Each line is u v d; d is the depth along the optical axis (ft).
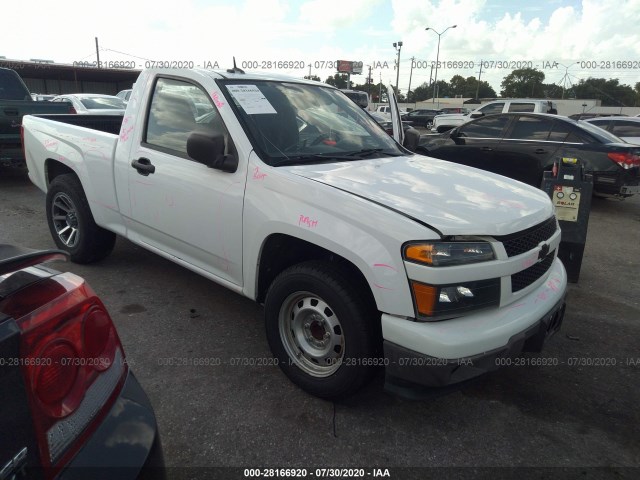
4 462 3.73
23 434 3.89
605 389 10.07
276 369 10.19
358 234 7.93
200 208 10.57
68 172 15.57
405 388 7.91
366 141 12.34
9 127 24.34
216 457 7.78
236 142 10.03
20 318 4.05
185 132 11.25
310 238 8.48
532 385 10.11
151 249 12.50
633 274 17.11
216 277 10.88
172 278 14.60
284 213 8.89
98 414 4.66
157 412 8.73
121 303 12.85
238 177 9.83
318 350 9.14
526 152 26.45
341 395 8.79
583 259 18.66
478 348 7.47
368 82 176.45
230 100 10.60
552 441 8.49
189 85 11.39
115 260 15.84
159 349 10.78
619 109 153.07
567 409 9.37
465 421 8.90
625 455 8.23
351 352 8.36
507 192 9.80
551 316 8.77
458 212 8.14
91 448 4.43
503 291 8.04
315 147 10.99
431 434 8.52
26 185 27.58
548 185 15.55
